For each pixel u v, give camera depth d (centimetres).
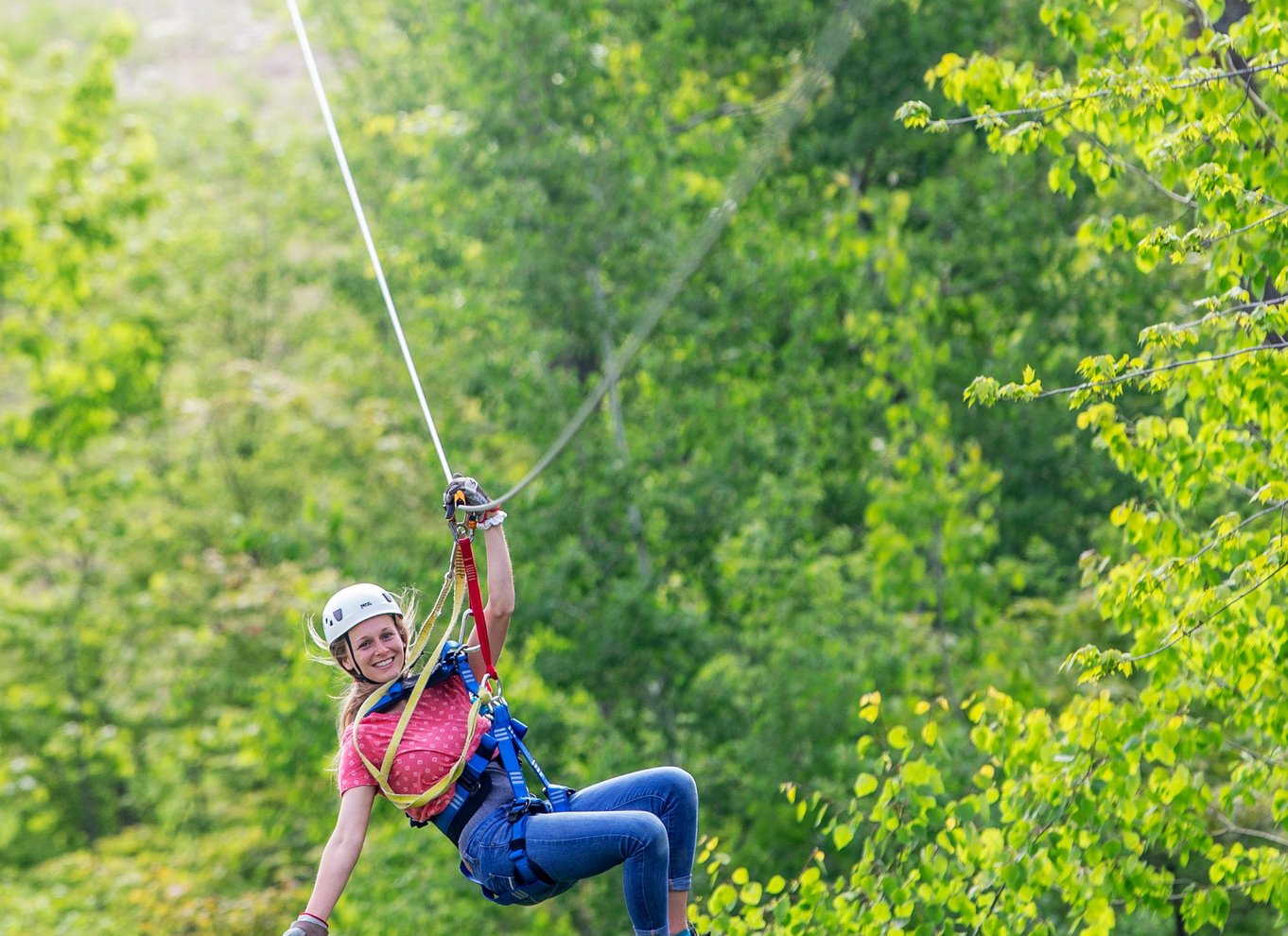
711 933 2173
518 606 4425
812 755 4125
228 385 7119
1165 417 3488
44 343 7156
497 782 1278
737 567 4578
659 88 4962
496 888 1251
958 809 2148
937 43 4244
